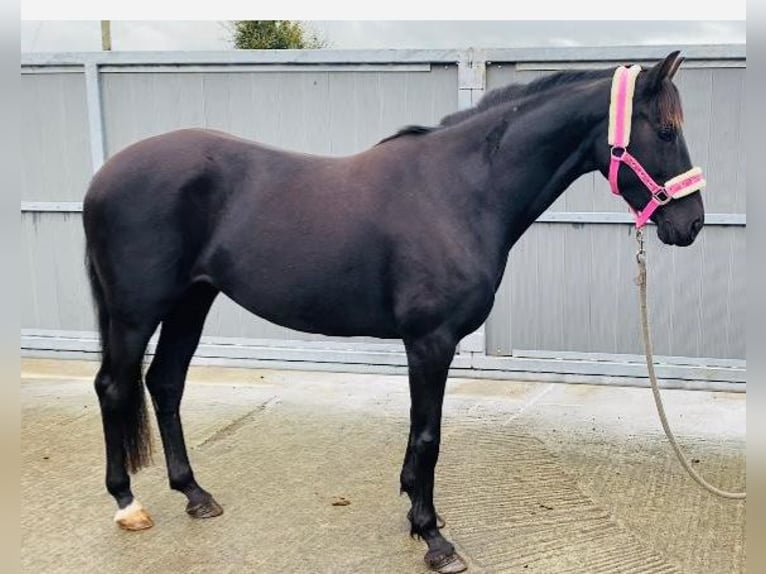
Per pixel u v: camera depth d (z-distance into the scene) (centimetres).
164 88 435
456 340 220
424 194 219
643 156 209
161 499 273
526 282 416
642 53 382
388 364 436
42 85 445
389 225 217
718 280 396
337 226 221
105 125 445
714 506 266
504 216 222
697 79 381
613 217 398
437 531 227
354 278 222
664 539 242
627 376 411
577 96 216
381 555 232
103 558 231
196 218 232
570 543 240
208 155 233
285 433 343
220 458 312
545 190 224
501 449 322
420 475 224
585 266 408
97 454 315
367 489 281
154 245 229
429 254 212
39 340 471
